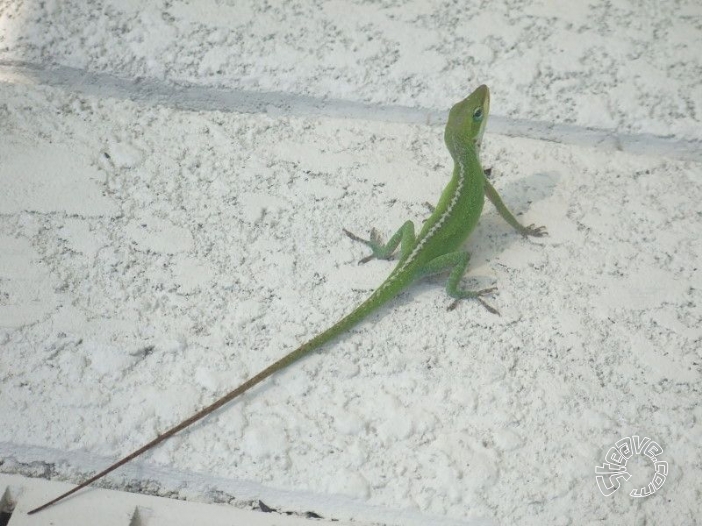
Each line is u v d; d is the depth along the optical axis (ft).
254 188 1.43
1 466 1.29
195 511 1.27
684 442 1.31
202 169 1.44
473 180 1.38
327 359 1.34
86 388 1.32
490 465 1.30
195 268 1.38
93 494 1.27
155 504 1.27
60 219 1.40
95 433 1.30
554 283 1.38
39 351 1.33
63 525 1.25
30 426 1.30
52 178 1.42
